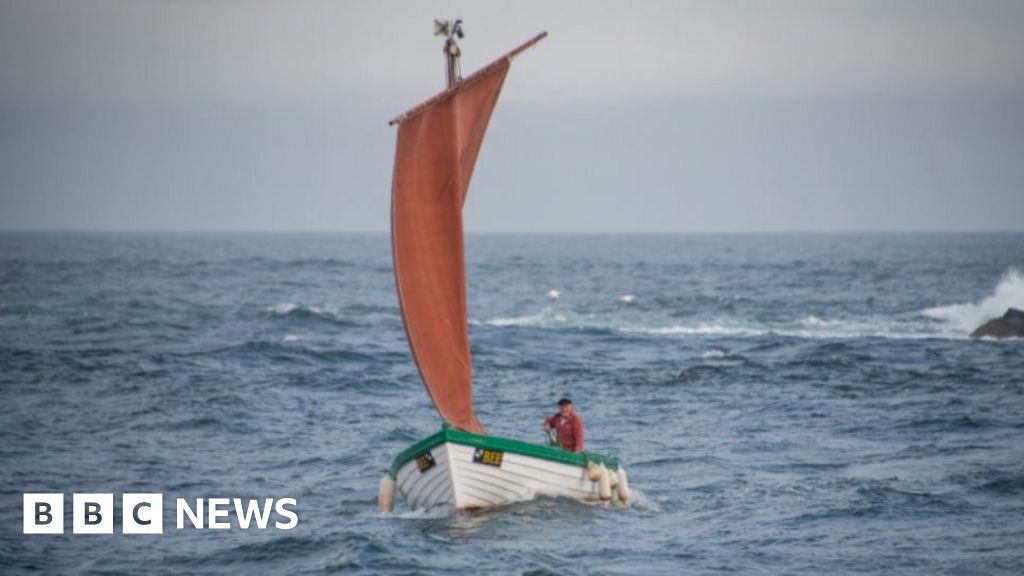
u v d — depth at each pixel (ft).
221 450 407.23
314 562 270.26
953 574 260.83
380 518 309.63
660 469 374.02
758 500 327.88
